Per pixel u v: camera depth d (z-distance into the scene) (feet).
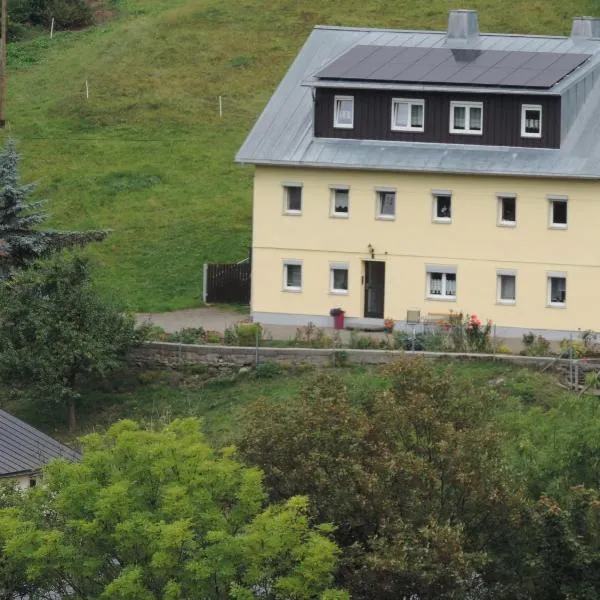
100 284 421.59
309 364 354.33
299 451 234.38
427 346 354.54
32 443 305.94
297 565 218.38
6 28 568.00
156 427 324.19
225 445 246.68
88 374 362.53
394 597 225.76
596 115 375.25
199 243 441.68
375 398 246.27
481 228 369.91
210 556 217.56
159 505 225.35
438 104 374.02
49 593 238.07
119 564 226.79
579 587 236.02
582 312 365.81
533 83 367.25
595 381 337.11
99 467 229.86
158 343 362.74
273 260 381.81
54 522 231.71
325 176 376.48
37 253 400.67
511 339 367.45
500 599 233.55
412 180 372.17
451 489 232.12
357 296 378.12
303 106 389.19
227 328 370.73
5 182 407.23
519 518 232.53
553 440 251.39
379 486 227.40
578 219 364.58
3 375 352.90
